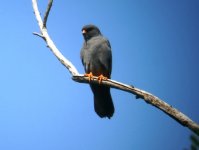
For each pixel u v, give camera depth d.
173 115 8.09
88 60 14.43
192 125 7.62
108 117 13.59
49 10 11.97
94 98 13.58
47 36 11.90
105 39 14.66
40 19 12.26
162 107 8.35
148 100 8.70
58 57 11.41
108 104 13.58
